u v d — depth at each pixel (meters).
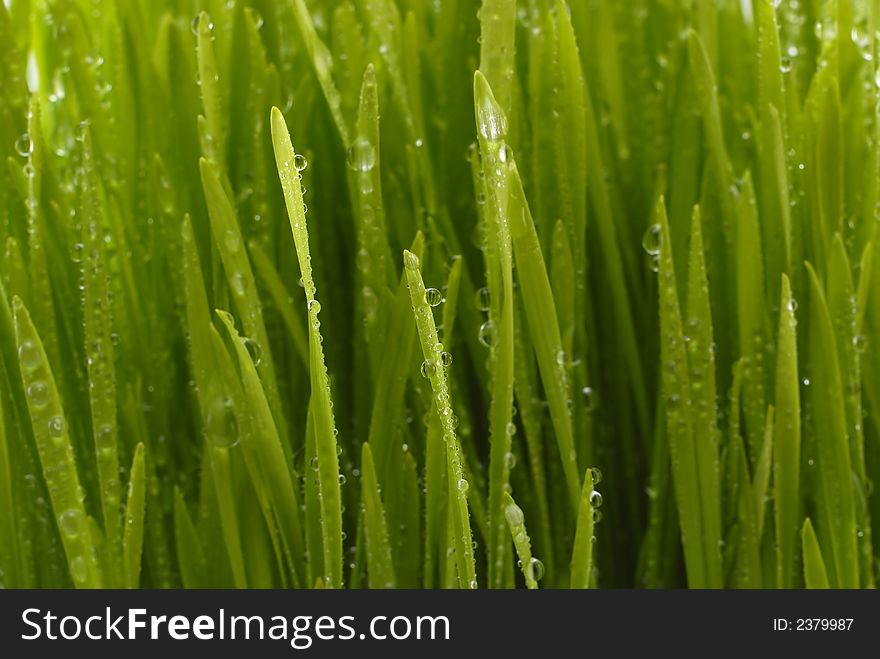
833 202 0.38
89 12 0.40
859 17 0.40
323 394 0.35
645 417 0.40
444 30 0.40
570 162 0.38
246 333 0.37
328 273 0.40
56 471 0.36
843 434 0.37
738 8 0.41
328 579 0.36
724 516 0.39
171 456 0.39
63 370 0.38
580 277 0.38
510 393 0.36
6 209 0.38
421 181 0.39
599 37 0.42
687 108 0.40
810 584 0.37
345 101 0.39
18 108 0.38
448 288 0.37
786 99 0.39
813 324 0.38
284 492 0.37
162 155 0.39
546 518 0.38
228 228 0.36
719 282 0.39
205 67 0.37
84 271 0.37
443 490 0.37
